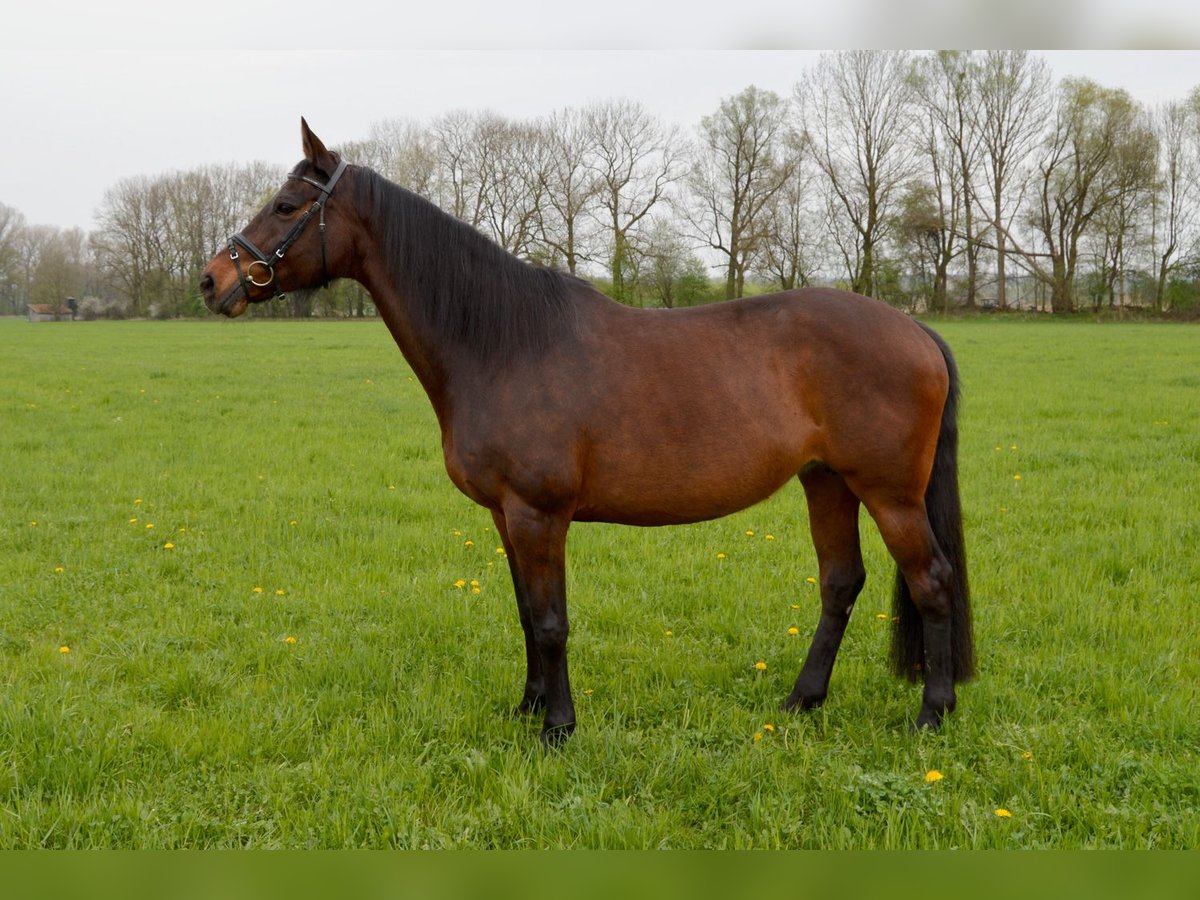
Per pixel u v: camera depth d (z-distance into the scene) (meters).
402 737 3.60
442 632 4.87
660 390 3.63
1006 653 4.43
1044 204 53.34
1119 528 6.55
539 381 3.62
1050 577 5.50
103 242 73.62
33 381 18.27
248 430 11.88
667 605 5.32
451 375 3.79
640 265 43.78
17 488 8.36
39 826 2.97
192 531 6.91
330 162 3.88
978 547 6.25
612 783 3.29
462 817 3.04
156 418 12.94
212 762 3.40
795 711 3.92
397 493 8.20
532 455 3.58
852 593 4.04
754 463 3.66
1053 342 28.34
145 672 4.30
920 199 51.47
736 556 6.29
